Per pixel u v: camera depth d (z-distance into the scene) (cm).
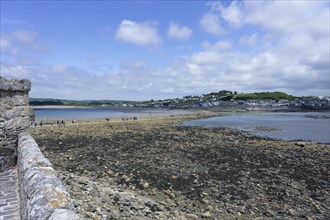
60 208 336
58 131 3572
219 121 6775
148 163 1775
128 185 1287
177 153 2169
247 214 1035
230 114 10831
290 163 1938
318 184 1475
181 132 3875
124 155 2020
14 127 937
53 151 2119
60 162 1716
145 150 2270
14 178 825
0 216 570
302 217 1041
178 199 1160
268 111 14038
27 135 886
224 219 974
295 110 14862
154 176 1473
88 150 2195
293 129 4769
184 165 1758
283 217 1031
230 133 3950
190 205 1094
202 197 1196
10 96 929
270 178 1545
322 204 1193
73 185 1055
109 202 940
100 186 1154
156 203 1048
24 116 965
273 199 1220
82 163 1716
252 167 1788
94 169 1566
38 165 517
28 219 385
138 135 3353
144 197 1120
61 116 9119
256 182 1455
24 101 966
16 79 933
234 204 1133
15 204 634
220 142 2908
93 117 8288
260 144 2797
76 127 4234
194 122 6359
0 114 909
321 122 6475
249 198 1214
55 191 379
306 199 1241
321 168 1809
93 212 818
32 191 405
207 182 1417
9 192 709
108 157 1933
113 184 1273
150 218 856
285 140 3275
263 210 1086
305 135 3928
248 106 18900
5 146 918
